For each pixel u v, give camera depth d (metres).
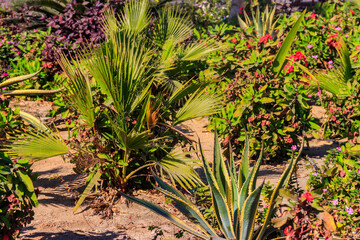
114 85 4.70
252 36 8.16
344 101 6.62
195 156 6.29
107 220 4.67
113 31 5.45
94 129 4.95
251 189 3.62
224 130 6.21
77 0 9.80
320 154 6.45
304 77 6.59
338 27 9.12
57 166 5.96
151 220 4.68
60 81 7.18
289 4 13.28
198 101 5.07
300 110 6.27
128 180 5.25
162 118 5.36
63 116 5.30
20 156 4.18
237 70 7.18
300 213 3.28
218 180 3.83
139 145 4.67
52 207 4.87
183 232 4.42
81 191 5.23
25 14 10.54
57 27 9.20
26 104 8.02
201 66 7.40
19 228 3.83
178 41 6.89
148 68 5.52
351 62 6.89
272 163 6.25
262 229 3.57
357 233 4.12
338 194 4.25
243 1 12.70
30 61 8.73
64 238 4.24
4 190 3.67
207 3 13.88
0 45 8.98
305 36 9.05
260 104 6.10
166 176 5.52
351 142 5.16
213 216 4.02
